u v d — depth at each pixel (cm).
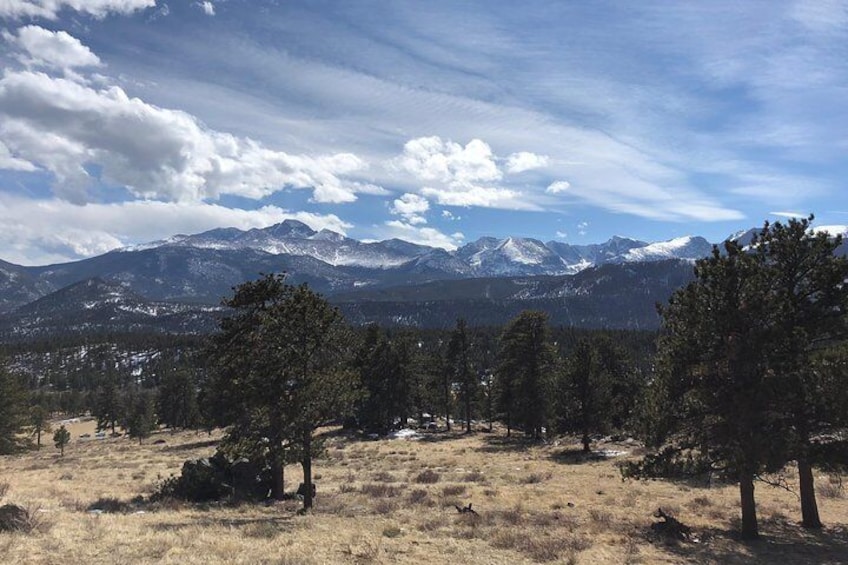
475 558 1471
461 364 7444
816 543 1700
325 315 2444
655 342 2003
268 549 1476
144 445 8188
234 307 2777
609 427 4959
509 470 3859
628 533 1828
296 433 2314
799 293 1827
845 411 1614
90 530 1595
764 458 1592
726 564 1474
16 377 5044
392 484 3234
